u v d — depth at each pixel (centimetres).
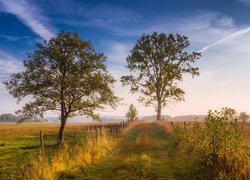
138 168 1420
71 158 1630
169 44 6191
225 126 1239
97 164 1644
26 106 3059
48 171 1291
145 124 5250
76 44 3192
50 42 3206
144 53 6219
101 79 3197
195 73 6056
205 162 1299
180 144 1962
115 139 2858
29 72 3150
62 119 3216
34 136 4725
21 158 2202
